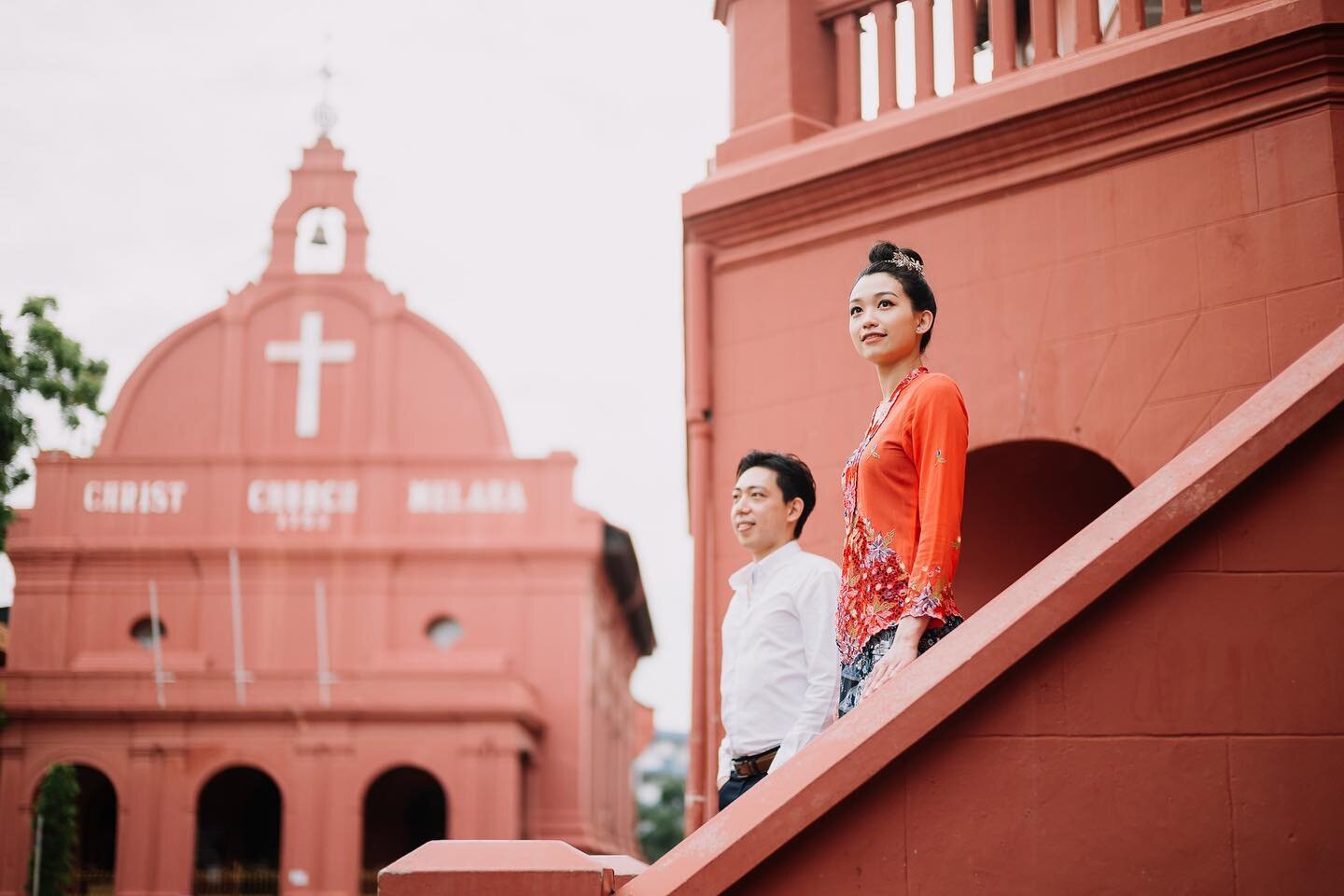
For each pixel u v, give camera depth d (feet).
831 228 21.03
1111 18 26.30
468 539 95.61
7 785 85.10
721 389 21.86
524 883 9.67
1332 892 10.31
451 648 94.79
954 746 10.67
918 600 11.69
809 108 22.02
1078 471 20.68
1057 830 10.50
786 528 14.90
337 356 99.86
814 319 21.03
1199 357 17.51
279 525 95.81
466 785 85.61
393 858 95.40
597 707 104.27
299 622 93.76
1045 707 10.72
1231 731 10.63
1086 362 18.40
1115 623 10.86
